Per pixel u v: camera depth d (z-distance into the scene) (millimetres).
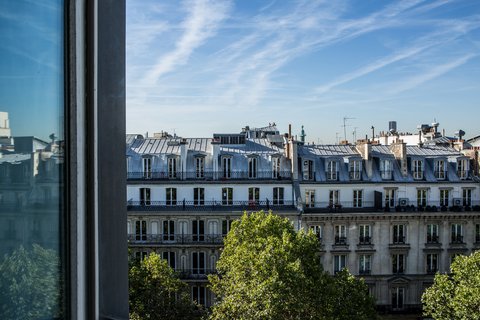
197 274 49000
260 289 29922
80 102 2281
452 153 54188
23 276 2082
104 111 2445
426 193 51312
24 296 2080
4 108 2020
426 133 77062
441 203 51344
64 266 2230
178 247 48969
